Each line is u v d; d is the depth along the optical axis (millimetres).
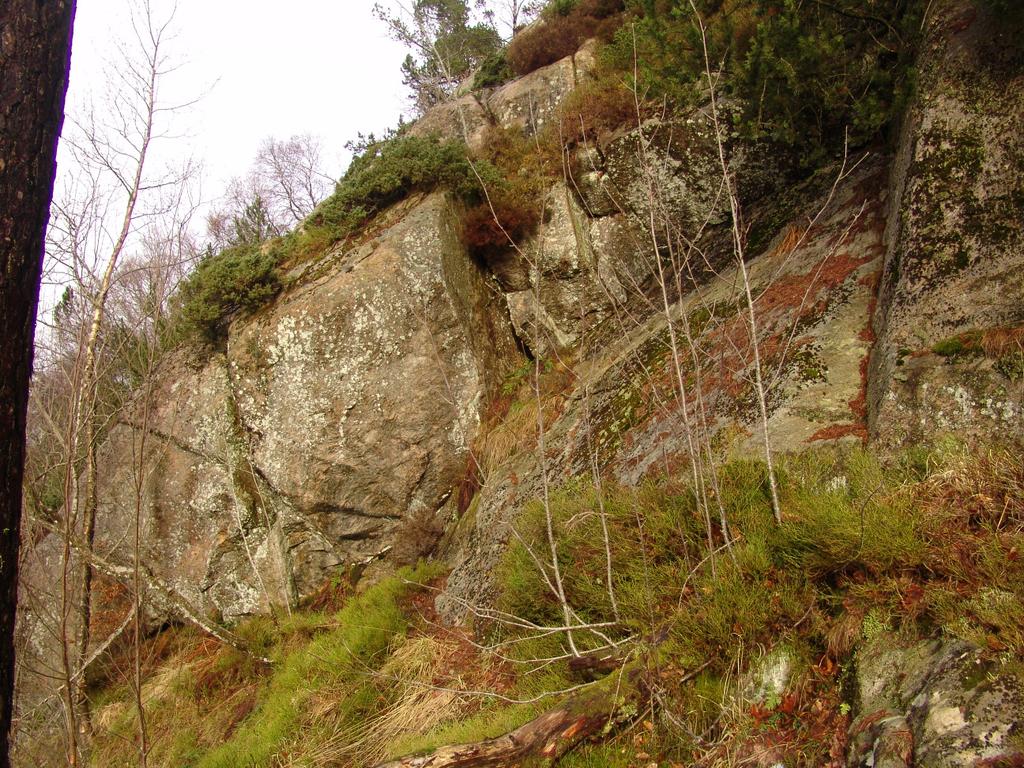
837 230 5449
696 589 3529
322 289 8008
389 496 7770
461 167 8648
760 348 4902
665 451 4555
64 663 5203
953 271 3873
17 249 2170
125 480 8688
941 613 2674
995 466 3184
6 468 2109
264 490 8070
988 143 4008
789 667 3000
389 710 5082
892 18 5492
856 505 3320
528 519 4941
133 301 10742
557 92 9703
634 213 8234
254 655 7059
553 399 7281
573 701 3291
